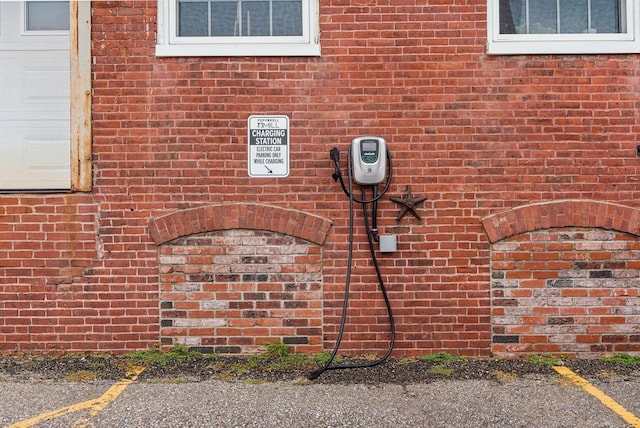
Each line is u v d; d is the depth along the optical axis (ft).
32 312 19.17
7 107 20.06
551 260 19.03
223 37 19.38
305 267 19.12
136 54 19.15
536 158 19.03
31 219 19.11
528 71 19.10
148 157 19.11
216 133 19.13
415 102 19.11
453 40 19.11
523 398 15.94
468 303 19.10
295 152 19.15
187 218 19.06
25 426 14.20
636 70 19.07
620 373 17.83
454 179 19.08
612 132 19.03
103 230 19.11
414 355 19.12
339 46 19.17
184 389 16.55
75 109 19.10
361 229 19.13
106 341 19.16
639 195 18.97
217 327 19.12
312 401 15.74
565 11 19.51
